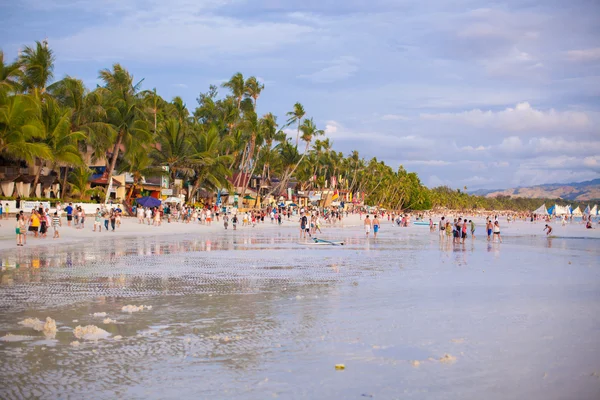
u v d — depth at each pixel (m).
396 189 195.25
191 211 69.06
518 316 12.65
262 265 23.91
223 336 10.71
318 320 12.20
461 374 8.33
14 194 54.69
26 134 47.41
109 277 19.38
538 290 16.78
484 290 16.75
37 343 10.08
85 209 56.31
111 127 58.62
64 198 57.31
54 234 38.56
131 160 64.06
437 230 69.19
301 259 26.89
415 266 24.08
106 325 11.64
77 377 8.18
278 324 11.79
